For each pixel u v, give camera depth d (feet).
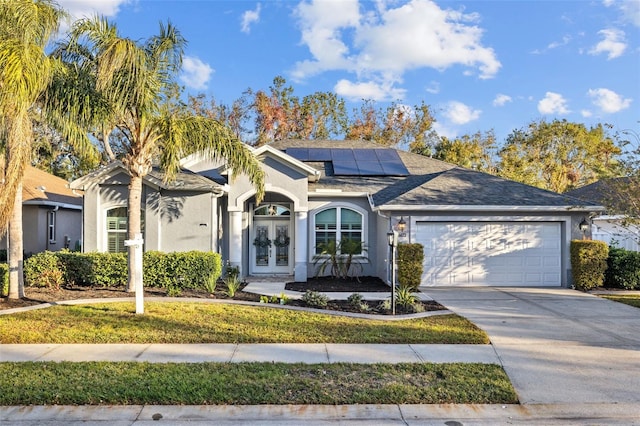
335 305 36.58
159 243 49.14
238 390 18.04
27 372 19.99
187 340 25.68
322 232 55.62
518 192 50.44
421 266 45.03
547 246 48.83
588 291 45.70
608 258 47.52
